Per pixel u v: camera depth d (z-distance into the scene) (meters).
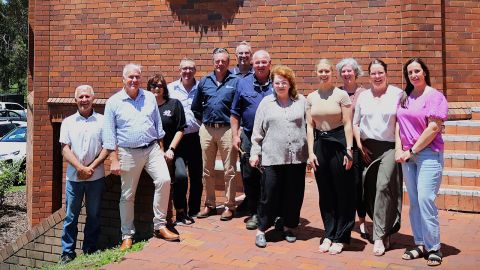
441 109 4.37
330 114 4.82
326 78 4.85
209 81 5.94
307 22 7.94
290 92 5.09
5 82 40.81
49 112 9.14
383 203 4.79
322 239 5.25
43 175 9.16
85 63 8.98
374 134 4.81
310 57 7.93
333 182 4.90
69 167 5.99
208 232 5.54
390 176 4.75
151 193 6.31
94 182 5.98
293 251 4.95
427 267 4.46
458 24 7.82
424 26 7.54
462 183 6.62
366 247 5.04
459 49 7.82
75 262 5.30
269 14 8.09
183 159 6.06
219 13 8.30
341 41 7.80
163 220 5.38
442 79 7.63
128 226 5.48
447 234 5.44
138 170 5.39
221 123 5.89
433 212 4.48
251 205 5.70
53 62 9.14
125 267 4.63
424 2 7.54
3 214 11.38
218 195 7.42
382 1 7.64
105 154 5.94
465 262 4.57
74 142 5.92
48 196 9.16
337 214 4.95
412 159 4.58
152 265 4.65
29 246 7.09
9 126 20.84
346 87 5.31
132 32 8.73
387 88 4.86
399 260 4.66
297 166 5.12
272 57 8.09
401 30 7.57
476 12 7.85
